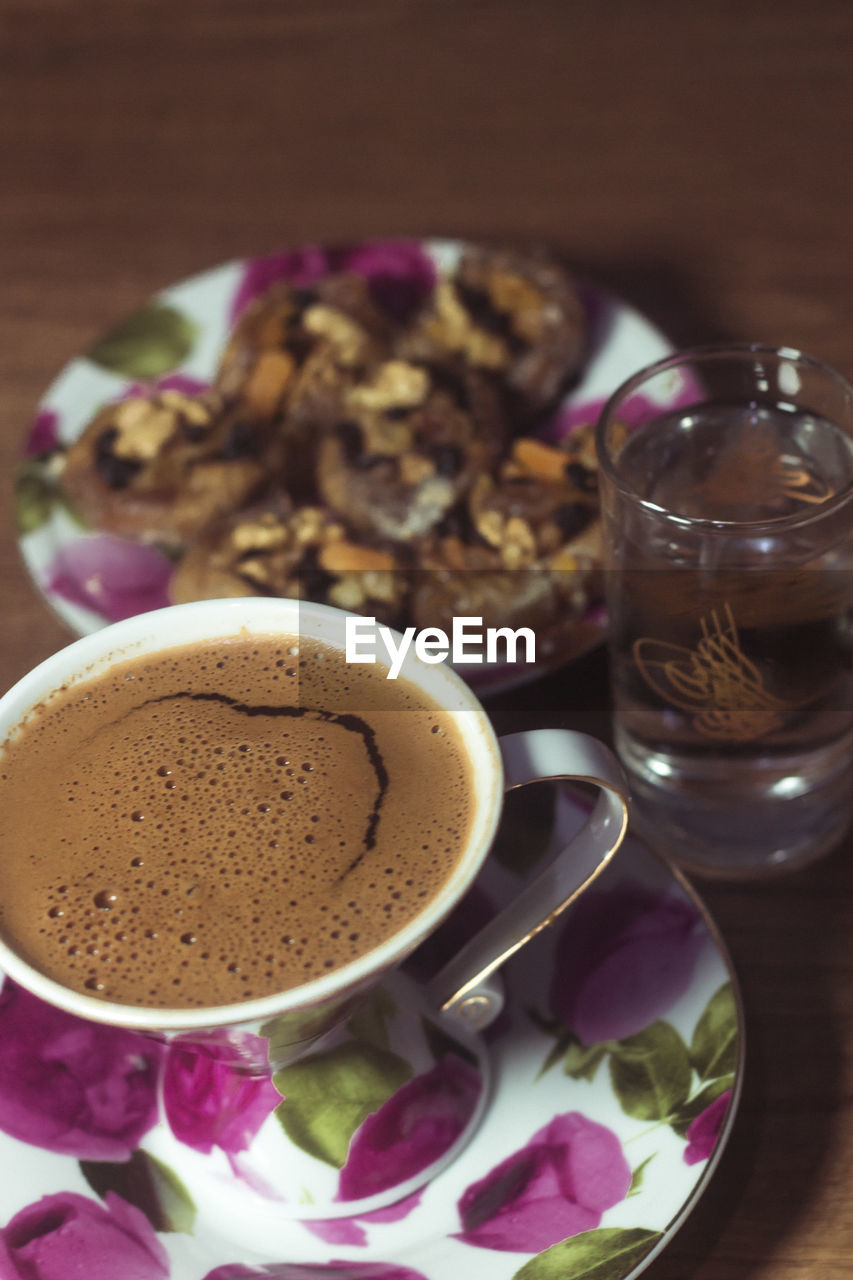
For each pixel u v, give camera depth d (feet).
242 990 0.95
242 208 1.72
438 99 1.83
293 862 0.99
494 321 1.53
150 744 1.04
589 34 1.90
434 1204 1.06
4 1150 1.06
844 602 1.13
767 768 1.20
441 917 0.96
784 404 1.20
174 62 1.94
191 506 1.45
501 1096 1.10
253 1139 1.07
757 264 1.59
